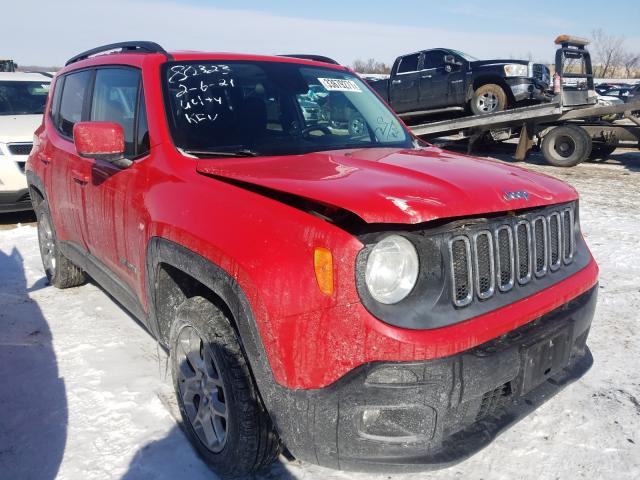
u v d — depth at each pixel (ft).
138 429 9.18
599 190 30.14
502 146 46.32
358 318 6.00
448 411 6.37
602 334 12.48
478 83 39.88
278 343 6.40
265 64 11.16
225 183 7.72
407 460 6.42
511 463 8.25
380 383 6.05
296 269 6.28
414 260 6.30
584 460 8.29
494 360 6.54
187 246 7.64
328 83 11.58
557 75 35.27
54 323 13.42
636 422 9.20
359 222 6.23
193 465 8.32
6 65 40.88
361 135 10.77
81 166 11.51
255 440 7.30
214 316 7.68
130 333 12.80
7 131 22.88
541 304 7.23
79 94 12.81
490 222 6.88
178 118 9.34
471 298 6.63
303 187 6.76
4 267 17.87
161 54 10.31
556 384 7.86
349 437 6.33
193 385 8.41
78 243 12.81
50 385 10.57
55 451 8.67
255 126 9.75
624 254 18.37
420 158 8.64
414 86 42.96
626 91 73.05
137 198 9.16
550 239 7.77
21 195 22.67
